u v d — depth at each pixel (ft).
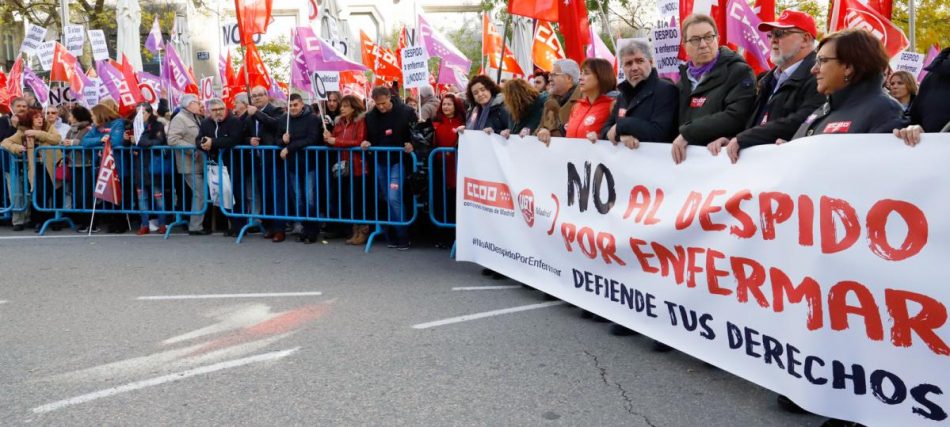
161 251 26.27
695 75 15.46
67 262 24.17
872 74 10.96
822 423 11.26
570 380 13.29
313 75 29.32
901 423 9.86
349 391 12.75
